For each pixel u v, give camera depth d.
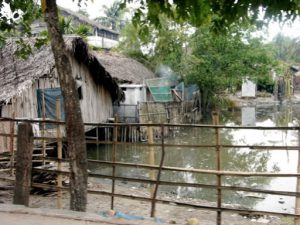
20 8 5.80
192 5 3.94
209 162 13.30
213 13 4.09
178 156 14.39
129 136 18.08
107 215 3.99
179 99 23.89
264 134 19.33
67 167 9.97
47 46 13.97
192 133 20.86
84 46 15.22
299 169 5.37
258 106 36.97
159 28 4.50
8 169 8.90
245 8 3.82
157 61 27.81
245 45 25.94
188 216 7.45
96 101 18.00
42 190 8.88
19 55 7.12
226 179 11.03
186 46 26.58
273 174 5.09
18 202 5.15
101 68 17.06
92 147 17.61
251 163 12.97
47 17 4.50
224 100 33.81
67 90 4.57
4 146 11.26
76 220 3.81
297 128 5.01
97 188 9.49
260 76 26.75
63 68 4.54
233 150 15.23
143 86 22.20
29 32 6.65
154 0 4.24
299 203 5.68
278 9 3.64
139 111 19.16
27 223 3.76
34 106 13.49
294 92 50.84
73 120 4.59
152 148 6.74
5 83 12.55
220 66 26.58
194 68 26.48
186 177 11.38
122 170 12.52
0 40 7.50
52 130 13.42
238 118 28.14
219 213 5.41
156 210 7.83
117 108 20.50
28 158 5.16
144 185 10.41
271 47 28.80
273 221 7.41
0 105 11.45
